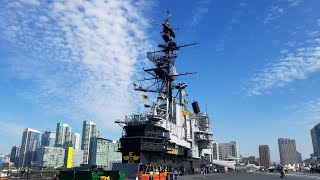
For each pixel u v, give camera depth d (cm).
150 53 7688
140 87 7450
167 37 7819
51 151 17012
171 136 6269
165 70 7556
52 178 4516
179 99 8000
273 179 4931
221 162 14988
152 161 5947
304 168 12938
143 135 5875
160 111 6781
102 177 3212
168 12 8006
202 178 5384
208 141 8406
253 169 16588
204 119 8706
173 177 4856
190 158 7925
